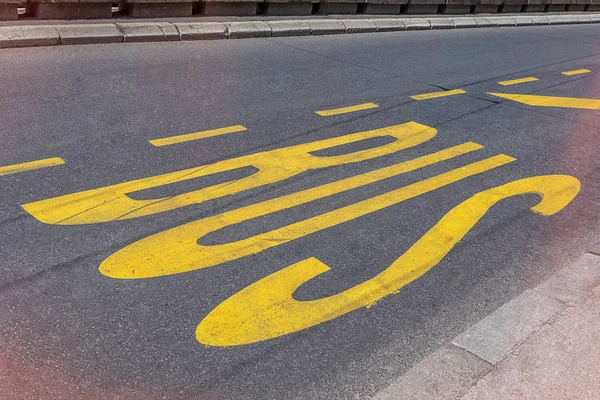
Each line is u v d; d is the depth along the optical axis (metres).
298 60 9.78
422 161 6.23
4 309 3.44
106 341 3.29
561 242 4.86
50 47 8.66
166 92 7.39
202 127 6.41
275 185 5.30
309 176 5.55
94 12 9.73
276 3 11.99
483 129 7.45
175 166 5.43
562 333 3.51
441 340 3.56
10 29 8.45
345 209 5.03
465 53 12.09
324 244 4.47
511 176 6.08
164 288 3.77
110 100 6.88
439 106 8.22
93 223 4.36
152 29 9.68
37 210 4.45
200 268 4.01
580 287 4.13
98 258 3.98
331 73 9.26
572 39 15.61
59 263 3.89
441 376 3.19
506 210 5.32
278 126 6.72
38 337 3.26
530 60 12.13
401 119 7.50
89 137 5.81
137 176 5.15
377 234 4.69
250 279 3.95
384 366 3.32
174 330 3.43
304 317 3.66
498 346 3.45
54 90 6.97
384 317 3.74
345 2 13.30
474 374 3.21
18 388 2.91
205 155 5.73
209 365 3.20
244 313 3.63
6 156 5.23
